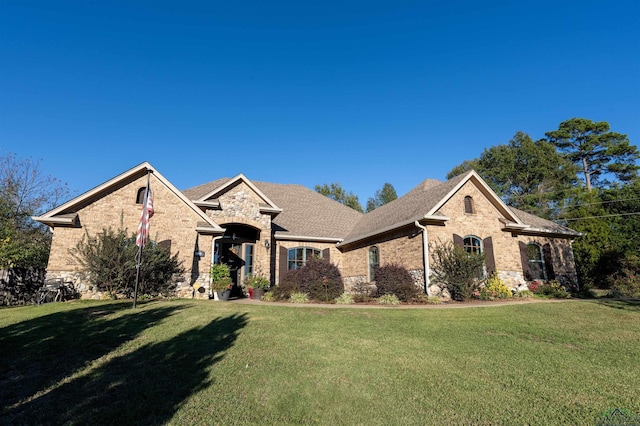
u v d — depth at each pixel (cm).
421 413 435
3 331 784
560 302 1361
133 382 514
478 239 1700
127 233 1499
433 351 696
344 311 1122
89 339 721
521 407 452
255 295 1636
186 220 1599
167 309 1084
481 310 1159
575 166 4403
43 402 447
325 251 2178
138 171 1573
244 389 499
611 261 2222
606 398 478
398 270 1506
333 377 548
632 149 4356
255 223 1858
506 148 4400
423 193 1936
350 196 5259
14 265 1644
